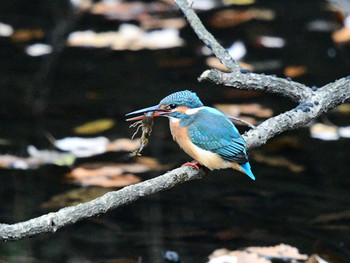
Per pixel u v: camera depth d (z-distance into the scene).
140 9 17.69
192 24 8.31
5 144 11.42
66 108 12.88
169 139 11.96
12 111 12.70
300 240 8.95
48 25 16.78
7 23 16.77
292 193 10.18
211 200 10.02
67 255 8.48
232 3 18.25
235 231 9.15
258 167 11.05
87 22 16.94
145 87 13.89
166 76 14.44
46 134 11.78
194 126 7.54
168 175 6.87
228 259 8.42
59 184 10.20
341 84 8.09
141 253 8.60
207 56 15.35
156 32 16.27
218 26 16.78
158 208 9.81
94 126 12.20
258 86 7.77
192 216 9.56
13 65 14.68
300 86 7.99
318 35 16.30
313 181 10.54
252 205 9.87
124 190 6.36
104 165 10.81
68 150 11.35
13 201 9.70
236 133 7.46
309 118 7.78
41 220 6.04
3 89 13.58
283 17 17.41
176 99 7.73
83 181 10.27
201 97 13.48
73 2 17.89
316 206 9.77
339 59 15.05
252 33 16.36
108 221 9.43
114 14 17.36
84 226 9.30
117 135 11.94
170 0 18.05
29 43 15.75
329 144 11.77
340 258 8.50
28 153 11.16
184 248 8.76
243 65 14.63
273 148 11.67
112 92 13.63
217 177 10.82
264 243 8.87
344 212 9.58
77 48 15.62
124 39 15.99
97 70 14.69
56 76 14.28
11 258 8.39
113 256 8.54
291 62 14.88
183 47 15.85
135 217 9.55
